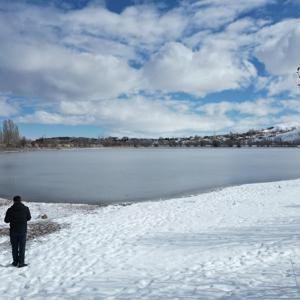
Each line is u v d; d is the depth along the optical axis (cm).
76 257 1139
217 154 13225
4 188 3603
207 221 1609
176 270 979
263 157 10350
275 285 798
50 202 2744
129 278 936
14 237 1059
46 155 12900
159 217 1750
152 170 5800
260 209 1842
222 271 941
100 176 4853
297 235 1246
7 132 16862
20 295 855
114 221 1684
